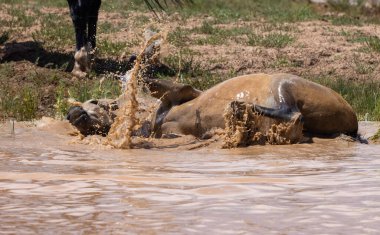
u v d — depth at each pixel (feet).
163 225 35.19
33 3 200.85
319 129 80.74
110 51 143.64
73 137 81.35
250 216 37.01
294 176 51.78
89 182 48.11
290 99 78.38
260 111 76.33
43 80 124.47
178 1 150.82
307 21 192.03
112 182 48.06
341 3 217.97
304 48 154.81
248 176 51.93
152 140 79.05
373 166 58.70
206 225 35.09
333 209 38.63
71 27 164.14
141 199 41.75
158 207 39.47
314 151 71.46
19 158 63.93
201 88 123.65
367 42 159.63
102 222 36.01
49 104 115.55
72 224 35.63
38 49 142.10
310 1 221.25
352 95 119.96
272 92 78.69
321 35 169.48
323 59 147.84
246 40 161.17
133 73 80.23
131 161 63.00
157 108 83.46
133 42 150.82
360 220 35.96
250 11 203.41
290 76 81.00
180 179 49.73
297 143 77.30
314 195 42.70
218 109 79.46
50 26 164.86
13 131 83.87
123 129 76.38
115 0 204.03
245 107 75.87
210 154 69.62
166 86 81.66
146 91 85.56
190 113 80.89
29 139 79.25
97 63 136.26
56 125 86.99
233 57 146.41
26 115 104.68
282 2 220.84
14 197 42.68
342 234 33.12
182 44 155.33
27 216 37.47
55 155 67.05
